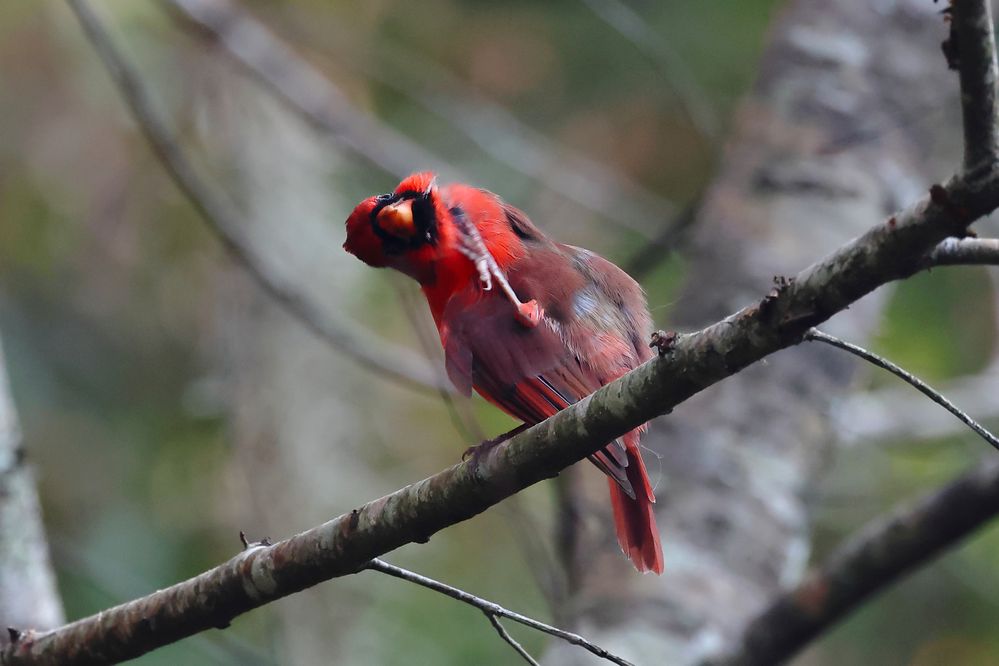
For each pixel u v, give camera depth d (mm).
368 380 13523
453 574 12141
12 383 12977
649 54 11547
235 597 5770
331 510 13109
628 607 8750
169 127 13023
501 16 15086
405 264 6562
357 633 11875
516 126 13508
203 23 12055
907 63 11602
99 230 13562
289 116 13898
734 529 9195
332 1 14984
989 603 12953
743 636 8469
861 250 4543
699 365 4875
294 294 10516
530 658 5367
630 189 13625
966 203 4324
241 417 13094
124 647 5988
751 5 14016
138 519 12812
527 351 6117
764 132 11305
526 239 6594
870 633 13078
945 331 13375
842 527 12812
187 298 13773
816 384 9992
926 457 12984
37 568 7949
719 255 10656
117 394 13469
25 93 13117
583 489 9289
